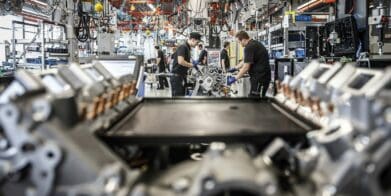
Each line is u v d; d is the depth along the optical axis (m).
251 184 0.64
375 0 4.30
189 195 0.66
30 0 8.57
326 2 6.25
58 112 0.78
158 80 12.92
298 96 1.37
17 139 0.72
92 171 0.73
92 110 1.04
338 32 4.73
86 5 6.59
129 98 1.62
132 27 16.05
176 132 1.03
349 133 0.76
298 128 1.10
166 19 15.80
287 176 0.88
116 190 0.69
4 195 0.75
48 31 6.44
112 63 3.46
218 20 11.70
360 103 0.79
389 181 0.72
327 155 0.77
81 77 1.15
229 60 10.66
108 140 1.00
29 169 0.73
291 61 4.95
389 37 4.20
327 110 1.05
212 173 0.65
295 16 6.91
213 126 1.14
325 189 0.70
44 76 1.07
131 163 1.13
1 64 8.69
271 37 8.44
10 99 0.74
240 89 6.51
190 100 1.87
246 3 9.96
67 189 0.72
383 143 0.68
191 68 6.74
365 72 1.03
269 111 1.48
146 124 1.18
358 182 0.68
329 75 1.18
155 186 0.80
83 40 6.47
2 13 7.72
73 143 0.75
